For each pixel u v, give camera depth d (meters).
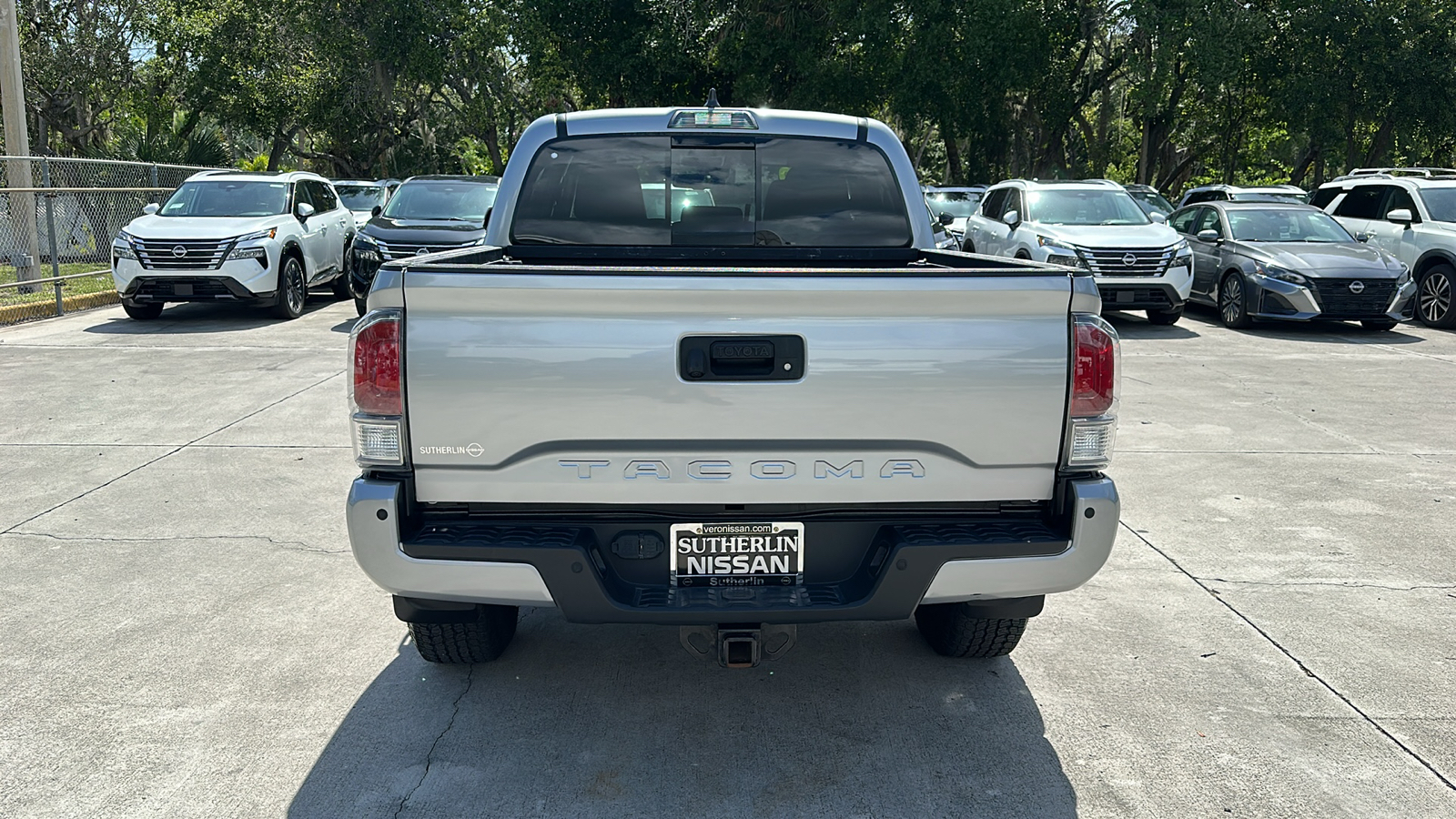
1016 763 3.40
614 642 4.33
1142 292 13.46
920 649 4.27
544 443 3.03
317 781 3.27
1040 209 14.71
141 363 10.68
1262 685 3.95
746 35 33.19
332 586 4.87
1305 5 33.06
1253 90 38.69
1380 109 33.34
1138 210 14.64
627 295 2.94
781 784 3.28
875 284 2.97
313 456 7.12
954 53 31.66
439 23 35.16
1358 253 13.48
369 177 40.06
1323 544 5.54
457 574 3.08
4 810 3.10
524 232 4.62
